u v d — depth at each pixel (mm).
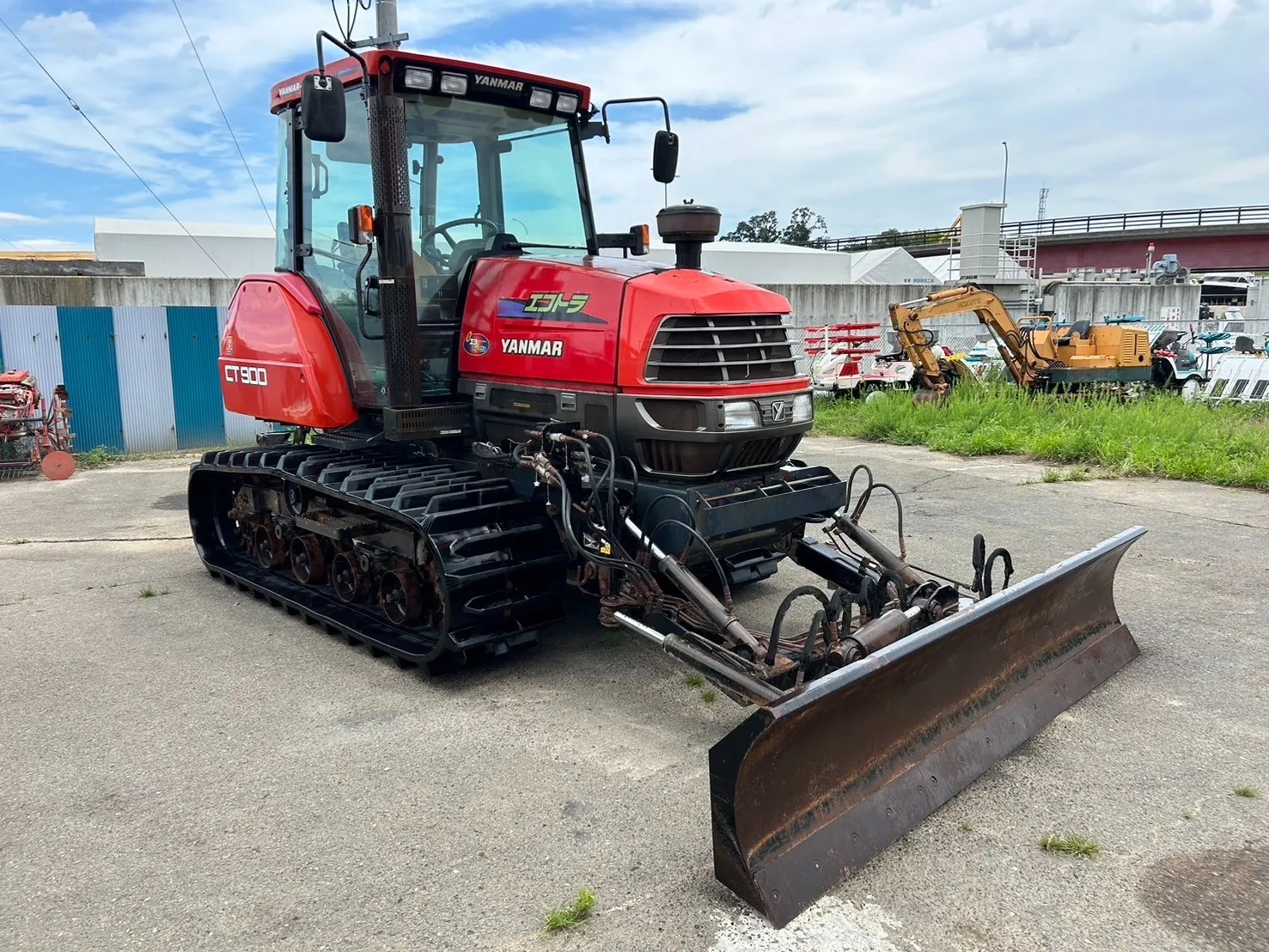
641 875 2977
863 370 14781
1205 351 15773
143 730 4039
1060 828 3221
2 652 4965
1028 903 2832
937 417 12086
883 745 3260
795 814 2934
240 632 5285
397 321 4609
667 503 4137
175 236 23625
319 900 2869
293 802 3439
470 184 5062
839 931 2713
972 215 20672
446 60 4629
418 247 4883
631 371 4152
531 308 4598
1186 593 5609
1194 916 2764
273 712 4215
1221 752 3729
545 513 4672
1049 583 3838
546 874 2986
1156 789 3465
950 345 18859
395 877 2979
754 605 5559
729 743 2732
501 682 4531
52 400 10695
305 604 5434
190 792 3516
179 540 7441
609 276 4328
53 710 4250
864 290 18188
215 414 12359
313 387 5254
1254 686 4328
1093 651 4398
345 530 5125
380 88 4465
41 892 2922
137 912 2820
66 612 5637
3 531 7711
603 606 4316
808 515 4504
